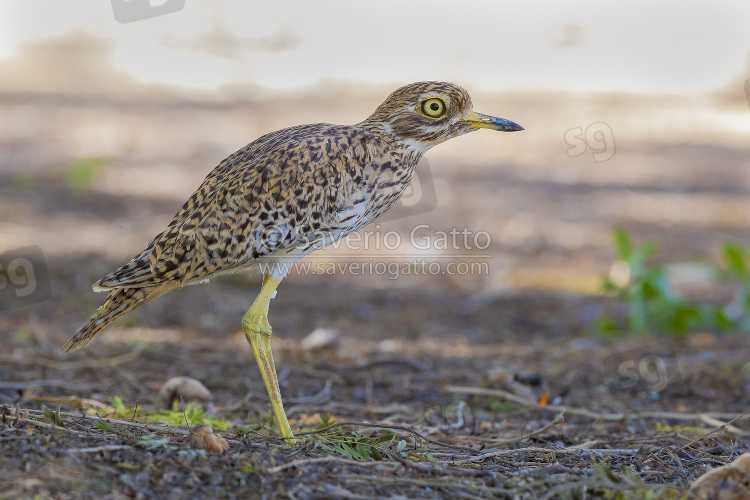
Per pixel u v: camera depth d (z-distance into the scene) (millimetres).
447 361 23125
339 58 79500
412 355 23484
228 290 30188
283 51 82188
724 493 11656
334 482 11734
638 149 56562
